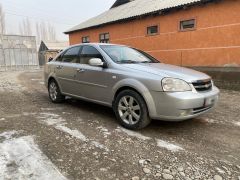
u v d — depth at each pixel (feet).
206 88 14.58
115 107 15.43
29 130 14.08
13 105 20.65
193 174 9.70
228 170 10.10
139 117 14.11
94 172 9.63
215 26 35.86
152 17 46.19
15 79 44.01
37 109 19.24
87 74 17.38
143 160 10.71
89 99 17.75
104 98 16.39
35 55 87.81
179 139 13.34
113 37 56.95
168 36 43.50
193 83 13.74
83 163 10.30
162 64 16.99
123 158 10.85
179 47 41.78
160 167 10.16
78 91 18.61
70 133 13.71
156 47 46.14
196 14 38.32
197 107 13.61
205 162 10.73
